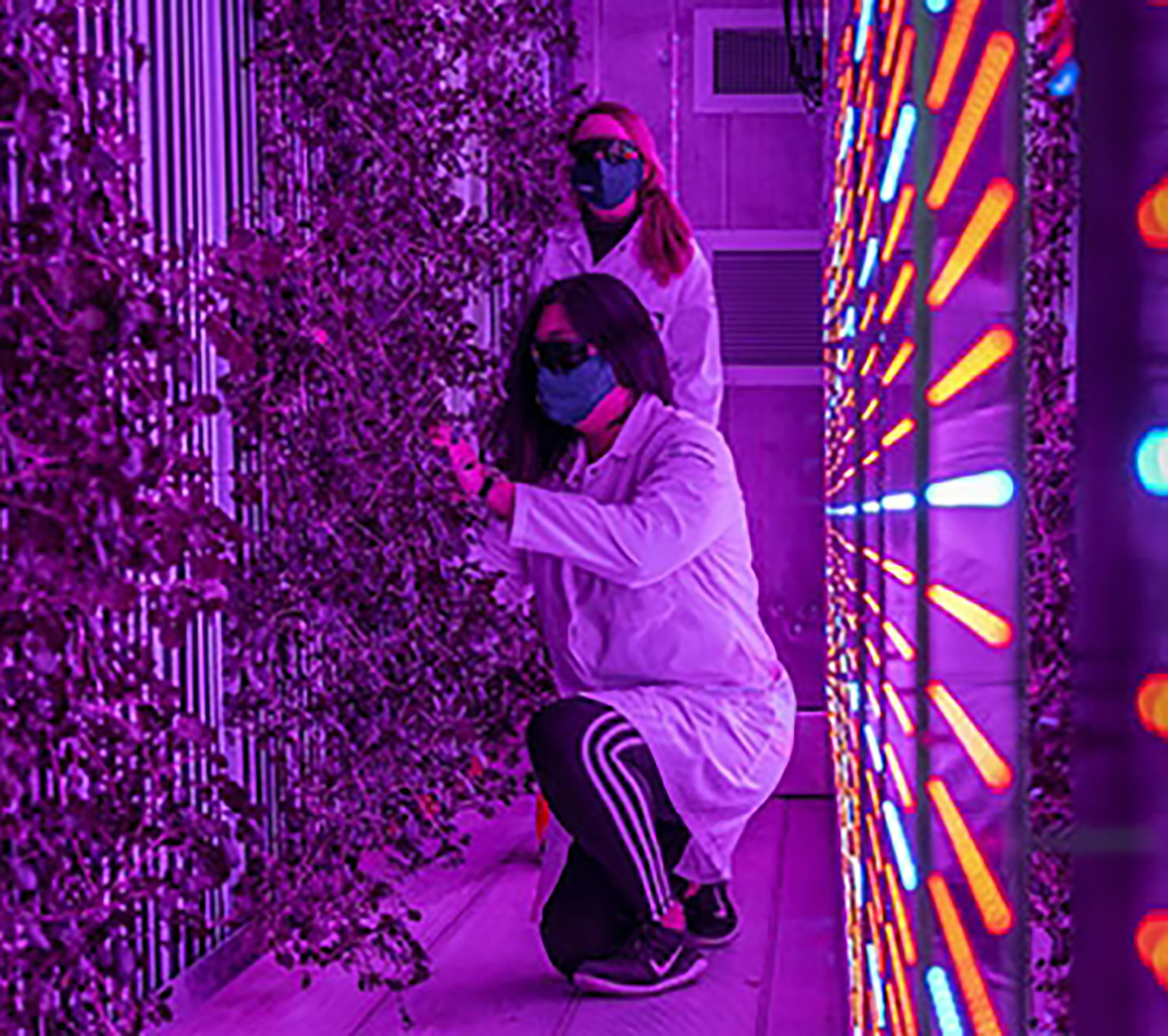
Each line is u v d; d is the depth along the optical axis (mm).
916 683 671
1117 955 318
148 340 1740
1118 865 318
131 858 1878
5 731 1573
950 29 618
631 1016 2648
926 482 661
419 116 3615
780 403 4910
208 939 2812
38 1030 1725
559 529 2713
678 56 4934
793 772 4699
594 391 2820
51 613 1571
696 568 2865
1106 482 328
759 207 4922
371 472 3158
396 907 3318
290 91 3133
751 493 4918
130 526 1644
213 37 2883
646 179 3918
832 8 2363
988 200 534
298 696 3105
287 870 2783
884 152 834
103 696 1723
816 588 4867
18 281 1561
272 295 2836
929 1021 675
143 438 1781
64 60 1835
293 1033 2578
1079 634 344
